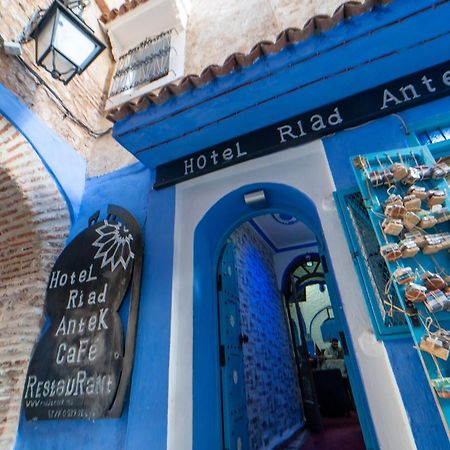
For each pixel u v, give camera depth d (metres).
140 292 2.77
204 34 4.30
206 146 3.10
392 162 2.06
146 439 2.19
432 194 1.81
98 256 3.07
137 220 3.24
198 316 2.64
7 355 2.98
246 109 2.71
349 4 2.21
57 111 3.81
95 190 3.80
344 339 2.17
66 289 3.01
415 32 2.17
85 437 2.41
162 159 3.28
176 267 2.79
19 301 3.19
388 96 2.49
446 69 2.37
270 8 3.91
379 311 1.87
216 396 2.62
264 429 3.92
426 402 1.65
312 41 2.33
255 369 4.13
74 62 2.96
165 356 2.43
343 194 2.30
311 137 2.63
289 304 6.71
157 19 4.66
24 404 2.66
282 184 2.71
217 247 3.24
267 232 6.16
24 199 3.23
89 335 2.68
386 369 1.80
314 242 6.64
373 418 1.73
